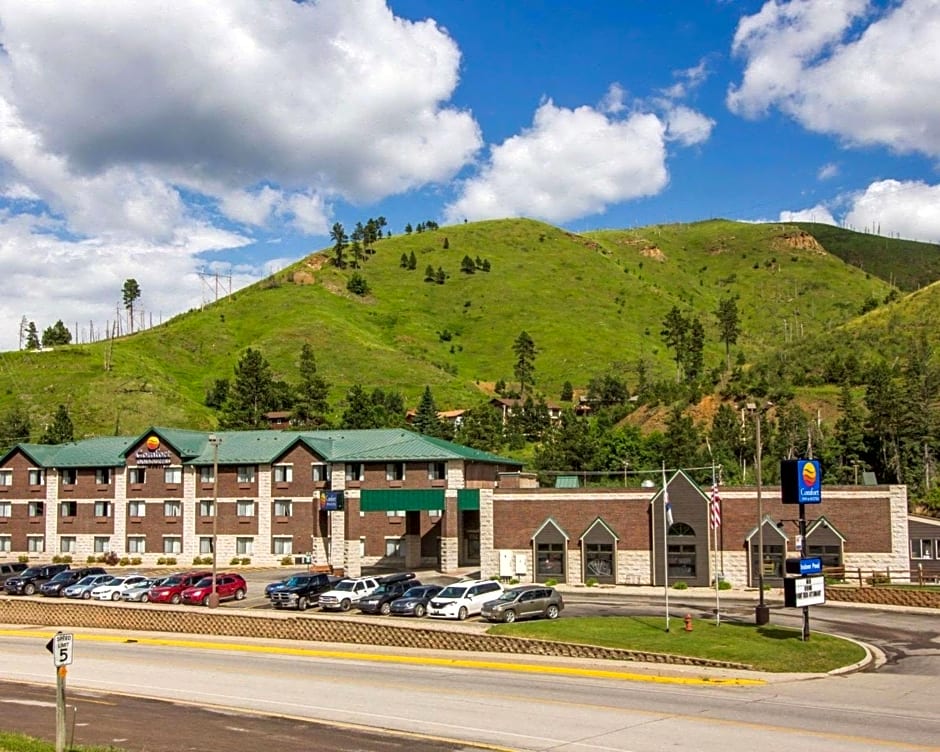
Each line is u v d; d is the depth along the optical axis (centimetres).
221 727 3008
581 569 7200
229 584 6675
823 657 4059
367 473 8844
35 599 6244
